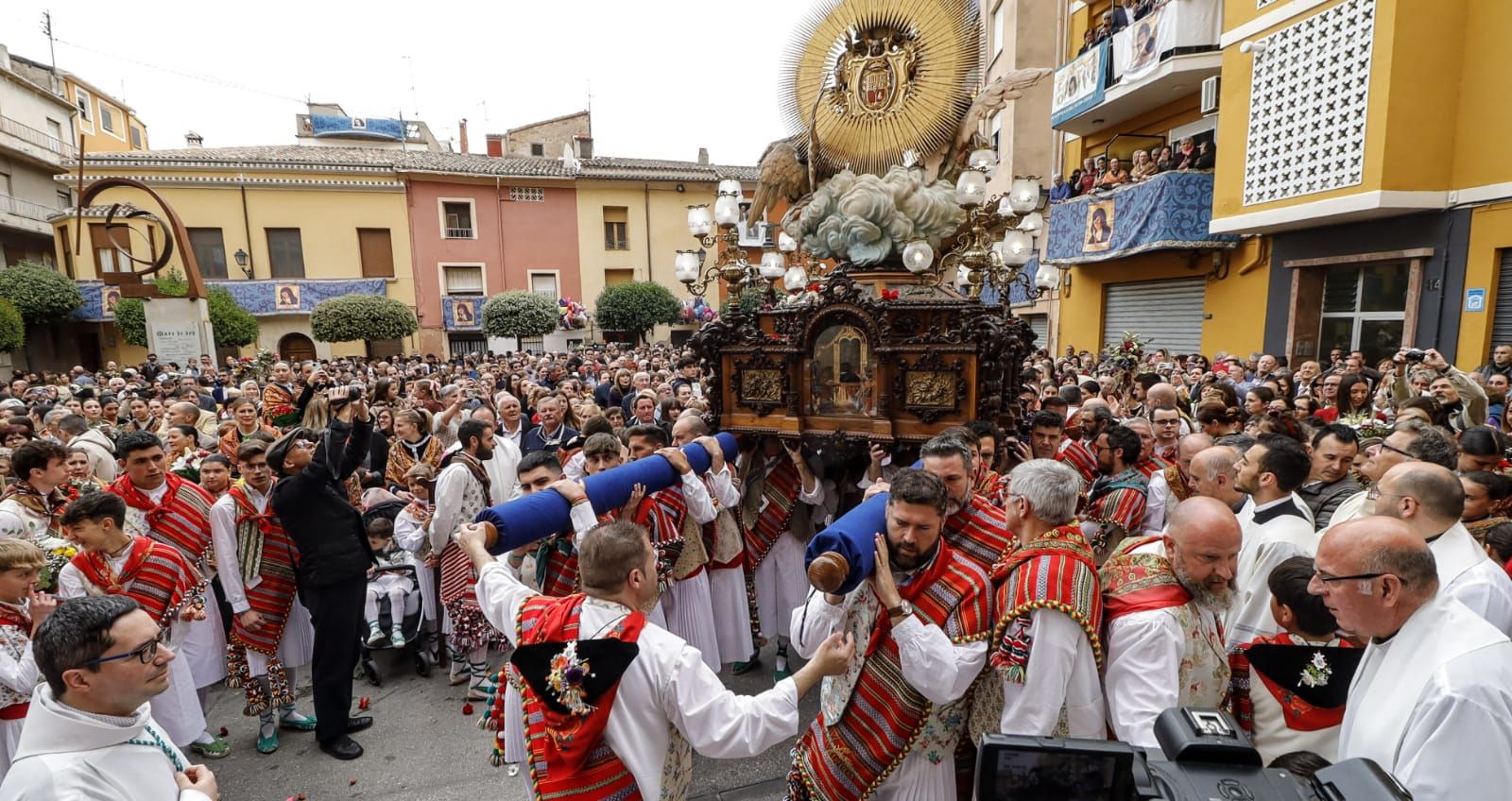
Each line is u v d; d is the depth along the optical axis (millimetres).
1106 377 10531
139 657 1917
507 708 2412
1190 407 7406
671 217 31422
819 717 2836
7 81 24703
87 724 1878
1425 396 5309
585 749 2018
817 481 4520
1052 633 2205
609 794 2039
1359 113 9352
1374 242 9969
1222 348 12531
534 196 29672
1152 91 12945
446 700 4754
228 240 26125
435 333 28750
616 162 32562
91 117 31094
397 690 4922
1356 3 9281
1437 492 2648
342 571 4004
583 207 30266
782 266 5020
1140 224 12586
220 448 6559
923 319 3873
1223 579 2215
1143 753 1576
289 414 7469
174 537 4234
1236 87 11094
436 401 8266
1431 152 9047
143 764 1963
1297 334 11172
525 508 2701
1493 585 2494
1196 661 2215
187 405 7000
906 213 4457
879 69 4906
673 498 4039
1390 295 10062
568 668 1988
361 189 27375
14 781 1812
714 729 2070
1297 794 1459
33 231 24562
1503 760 1669
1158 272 13836
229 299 24344
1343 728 2025
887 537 2514
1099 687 2232
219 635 4371
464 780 3859
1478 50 8781
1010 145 17500
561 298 28484
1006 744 1539
